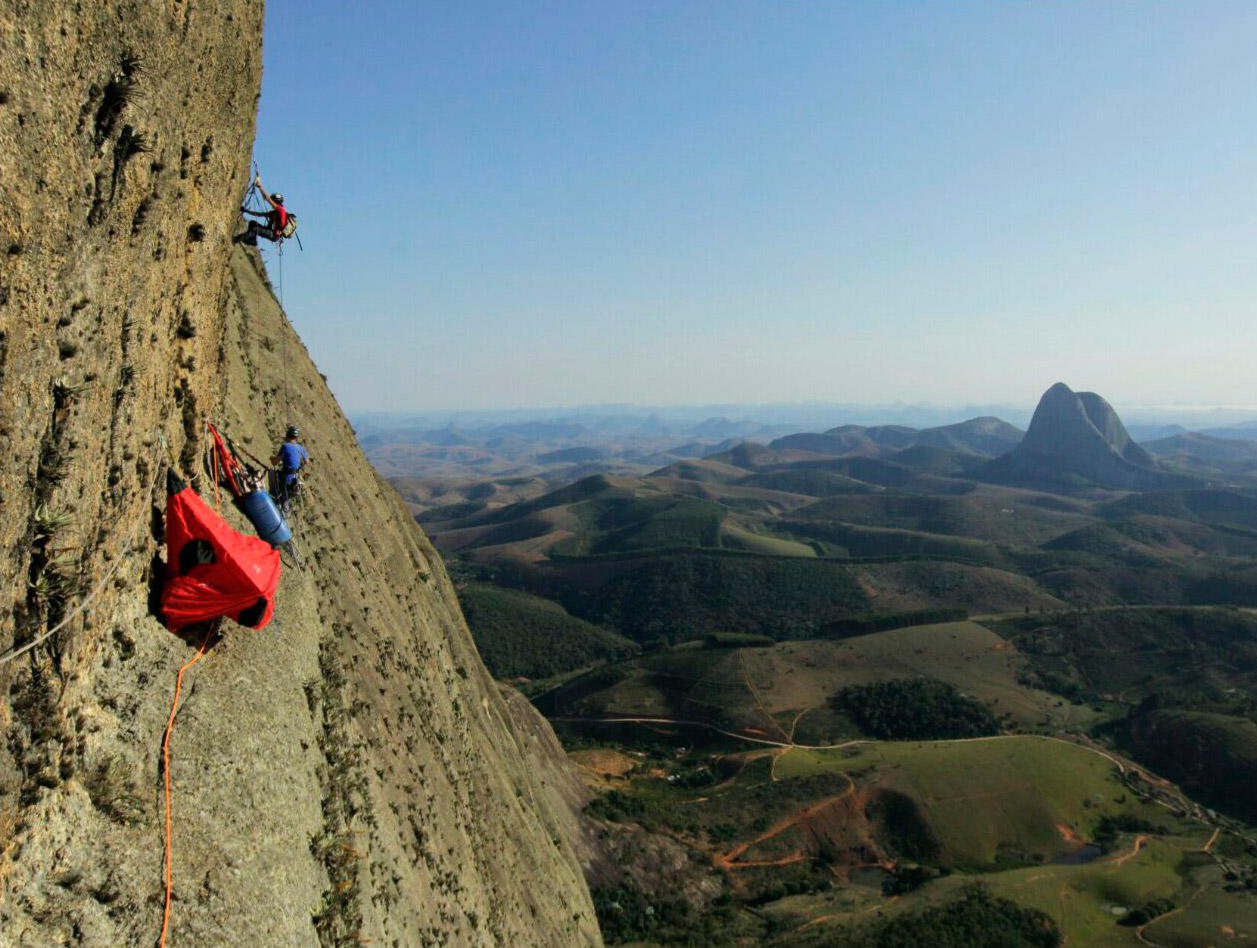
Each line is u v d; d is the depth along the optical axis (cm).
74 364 791
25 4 634
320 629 1845
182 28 980
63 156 716
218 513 1365
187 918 836
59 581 783
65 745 796
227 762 1044
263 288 3984
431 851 1970
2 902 667
